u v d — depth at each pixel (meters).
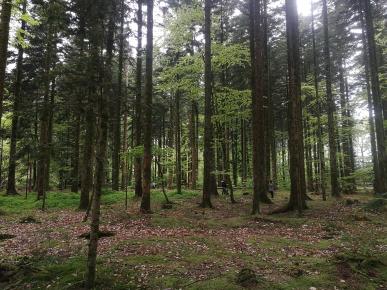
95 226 7.00
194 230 13.02
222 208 19.70
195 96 25.23
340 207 18.44
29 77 27.52
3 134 28.19
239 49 23.36
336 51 31.56
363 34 25.47
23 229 13.70
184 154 43.03
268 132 27.72
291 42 19.47
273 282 7.15
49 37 23.73
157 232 12.58
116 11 10.23
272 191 25.27
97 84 8.38
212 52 22.70
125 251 9.68
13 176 27.98
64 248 10.22
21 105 27.05
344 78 36.06
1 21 10.34
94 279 6.96
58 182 35.72
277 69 33.19
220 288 6.85
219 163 27.97
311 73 33.81
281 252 9.66
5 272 7.79
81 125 30.20
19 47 26.31
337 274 7.57
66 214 18.05
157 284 7.13
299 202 15.96
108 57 8.96
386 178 20.59
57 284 7.20
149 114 17.78
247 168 39.38
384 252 9.27
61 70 12.45
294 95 17.31
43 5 16.28
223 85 28.17
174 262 8.64
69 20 14.67
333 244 10.46
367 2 21.47
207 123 19.70
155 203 21.94
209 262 8.65
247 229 13.27
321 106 33.88
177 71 23.39
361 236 11.39
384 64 29.64
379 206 16.81
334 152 24.81
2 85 10.39
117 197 24.27
